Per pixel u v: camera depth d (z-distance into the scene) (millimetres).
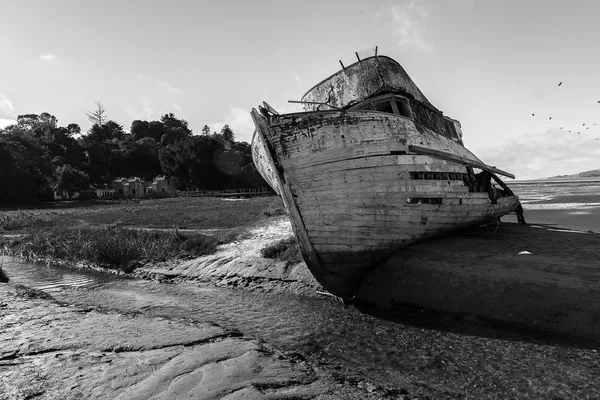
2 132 65688
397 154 8664
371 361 5449
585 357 5117
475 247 9023
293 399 3893
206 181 73562
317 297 9117
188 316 7906
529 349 5465
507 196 13289
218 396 3891
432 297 7352
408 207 8773
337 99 10430
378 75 9938
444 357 5469
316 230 8125
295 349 5980
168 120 123750
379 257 8797
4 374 4488
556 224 16062
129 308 8609
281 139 8109
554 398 4309
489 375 4879
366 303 8344
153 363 4785
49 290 10547
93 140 90500
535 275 6789
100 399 3875
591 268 6738
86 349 5340
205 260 12594
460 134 16266
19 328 6277
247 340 5797
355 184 8227
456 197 9820
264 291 9906
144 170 94188
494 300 6652
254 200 47812
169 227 21891
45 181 62875
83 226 24062
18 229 24828
